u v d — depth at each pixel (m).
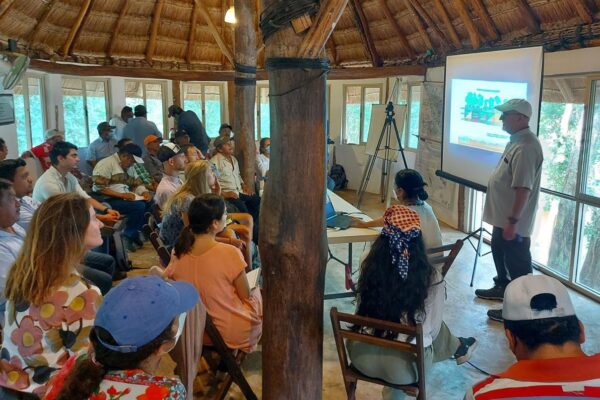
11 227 2.34
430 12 5.86
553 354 1.17
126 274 4.47
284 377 2.12
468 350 2.50
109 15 6.71
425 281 2.02
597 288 3.96
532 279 1.26
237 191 5.06
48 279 1.61
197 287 2.49
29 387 1.65
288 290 2.04
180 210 3.31
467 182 4.87
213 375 2.87
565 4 4.05
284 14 1.85
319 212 2.01
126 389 1.17
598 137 3.86
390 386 2.14
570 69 4.05
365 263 2.10
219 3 7.18
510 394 1.10
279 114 1.95
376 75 7.06
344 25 7.28
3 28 5.27
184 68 7.51
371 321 1.99
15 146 5.45
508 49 4.16
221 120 9.09
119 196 5.02
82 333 1.63
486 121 4.54
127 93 8.25
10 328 1.66
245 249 3.58
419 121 6.92
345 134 8.80
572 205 4.20
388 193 7.28
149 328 1.19
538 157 3.45
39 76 6.68
